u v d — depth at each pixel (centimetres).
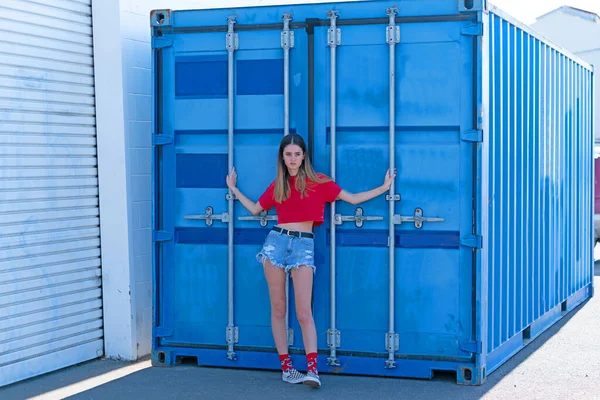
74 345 679
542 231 812
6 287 619
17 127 627
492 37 628
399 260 617
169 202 657
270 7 629
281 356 616
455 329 610
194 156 649
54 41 657
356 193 617
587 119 1022
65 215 668
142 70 701
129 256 688
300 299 598
